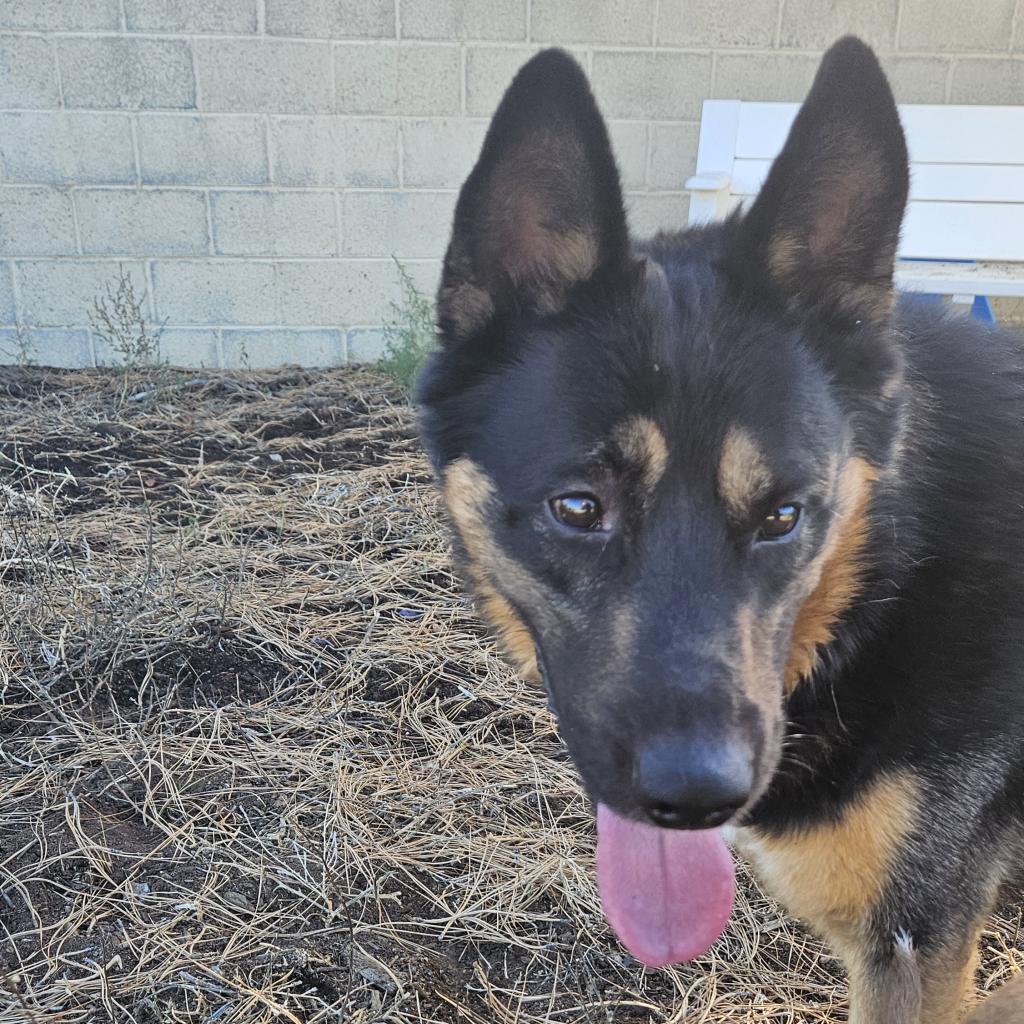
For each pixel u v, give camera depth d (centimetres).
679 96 301
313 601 191
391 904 125
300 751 149
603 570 89
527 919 125
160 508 221
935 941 99
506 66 296
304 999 111
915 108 273
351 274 315
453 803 142
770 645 89
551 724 160
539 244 101
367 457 255
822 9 293
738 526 88
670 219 315
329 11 287
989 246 277
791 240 99
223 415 279
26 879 123
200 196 304
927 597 98
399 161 304
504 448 97
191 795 140
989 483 100
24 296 309
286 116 297
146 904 122
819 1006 116
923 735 97
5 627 171
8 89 289
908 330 107
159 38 287
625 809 82
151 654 170
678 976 119
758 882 133
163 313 315
